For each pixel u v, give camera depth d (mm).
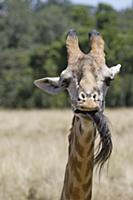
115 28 119938
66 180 13812
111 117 74688
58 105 119375
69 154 13789
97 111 12273
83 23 143250
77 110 12391
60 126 64812
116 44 109125
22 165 30953
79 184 13461
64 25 154750
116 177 28656
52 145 40469
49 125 66062
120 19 152375
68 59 13250
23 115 86625
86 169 13336
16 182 27859
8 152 37094
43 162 31422
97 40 13578
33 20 160750
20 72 126562
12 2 172500
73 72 12867
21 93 123625
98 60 13109
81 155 13164
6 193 27156
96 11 143000
